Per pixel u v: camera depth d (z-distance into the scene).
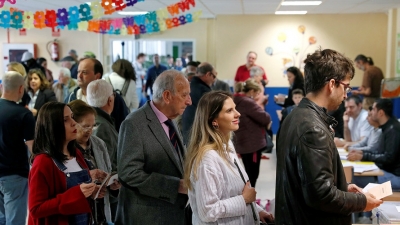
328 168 1.80
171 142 2.58
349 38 9.60
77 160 2.49
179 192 2.40
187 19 6.43
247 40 9.86
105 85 3.23
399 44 8.45
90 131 2.78
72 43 10.68
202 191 2.04
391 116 4.25
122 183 2.44
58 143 2.31
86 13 4.73
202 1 7.39
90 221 2.40
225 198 2.10
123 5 4.69
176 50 12.20
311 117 1.88
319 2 7.55
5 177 3.37
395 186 3.91
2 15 4.67
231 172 2.13
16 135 3.36
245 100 5.08
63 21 4.78
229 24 9.84
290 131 1.91
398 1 7.43
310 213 1.88
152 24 6.35
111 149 3.16
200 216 2.06
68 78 6.59
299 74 7.06
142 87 10.59
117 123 3.89
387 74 8.98
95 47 10.66
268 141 7.21
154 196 2.40
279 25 9.74
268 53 9.84
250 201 2.12
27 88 5.64
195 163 2.09
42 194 2.25
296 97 6.03
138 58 10.52
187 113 5.05
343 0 7.29
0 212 3.52
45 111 2.31
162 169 2.48
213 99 2.17
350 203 1.82
